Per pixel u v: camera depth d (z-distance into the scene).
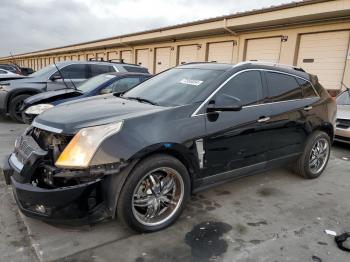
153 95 3.84
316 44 12.45
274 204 3.90
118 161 2.75
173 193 3.24
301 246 2.99
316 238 3.15
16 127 8.03
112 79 6.79
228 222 3.39
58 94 6.27
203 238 3.06
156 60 22.42
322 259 2.81
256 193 4.22
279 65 4.47
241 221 3.43
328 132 5.10
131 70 10.20
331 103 5.03
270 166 4.23
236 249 2.90
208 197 4.02
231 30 15.12
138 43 23.86
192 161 3.25
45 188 2.70
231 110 3.43
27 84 8.56
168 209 3.25
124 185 2.86
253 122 3.77
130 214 2.91
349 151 6.82
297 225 3.39
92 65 9.52
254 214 3.60
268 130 3.99
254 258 2.78
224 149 3.53
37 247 2.81
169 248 2.88
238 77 3.77
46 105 5.65
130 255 2.76
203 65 4.24
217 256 2.79
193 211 3.61
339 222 3.50
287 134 4.29
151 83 4.30
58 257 2.69
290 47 13.24
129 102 3.64
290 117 4.27
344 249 2.96
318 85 4.96
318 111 4.72
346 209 3.84
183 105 3.30
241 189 4.34
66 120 2.93
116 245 2.89
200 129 3.27
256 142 3.88
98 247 2.85
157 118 3.06
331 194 4.30
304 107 4.50
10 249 2.76
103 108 3.28
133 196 2.91
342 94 8.16
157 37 20.00
